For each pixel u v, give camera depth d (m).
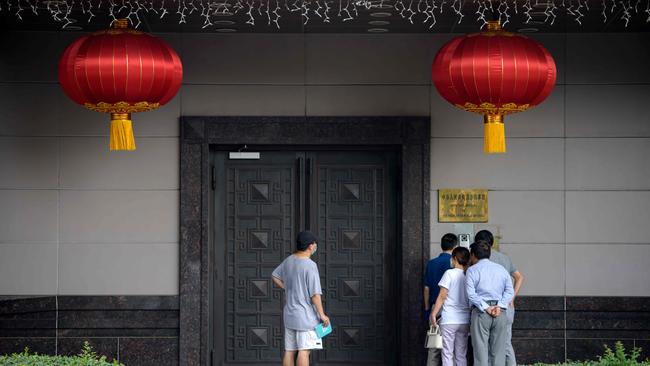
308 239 10.16
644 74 11.35
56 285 11.24
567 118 11.38
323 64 11.38
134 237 11.30
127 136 9.02
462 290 10.12
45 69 11.30
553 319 11.26
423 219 11.29
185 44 11.34
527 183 11.35
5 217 11.25
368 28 11.08
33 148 11.30
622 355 8.41
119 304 11.23
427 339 10.17
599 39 11.38
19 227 11.26
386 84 11.38
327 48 11.39
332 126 11.32
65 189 11.30
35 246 11.25
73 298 11.20
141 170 11.32
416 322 11.25
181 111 11.34
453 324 10.07
